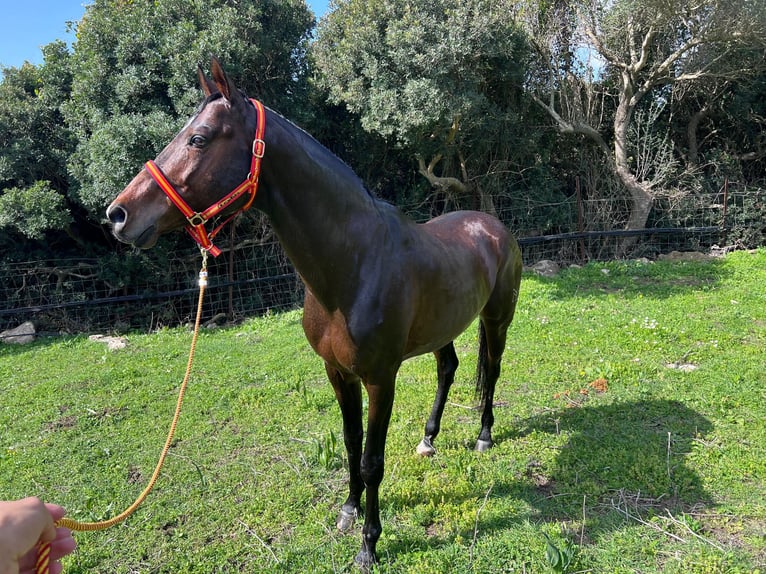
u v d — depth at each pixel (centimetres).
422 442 312
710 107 1045
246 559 234
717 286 697
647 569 216
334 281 192
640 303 627
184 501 277
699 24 857
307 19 778
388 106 673
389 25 702
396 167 933
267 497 276
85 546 243
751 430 321
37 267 709
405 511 258
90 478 303
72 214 745
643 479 275
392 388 211
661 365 431
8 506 74
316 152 188
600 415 348
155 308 722
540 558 222
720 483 271
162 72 638
